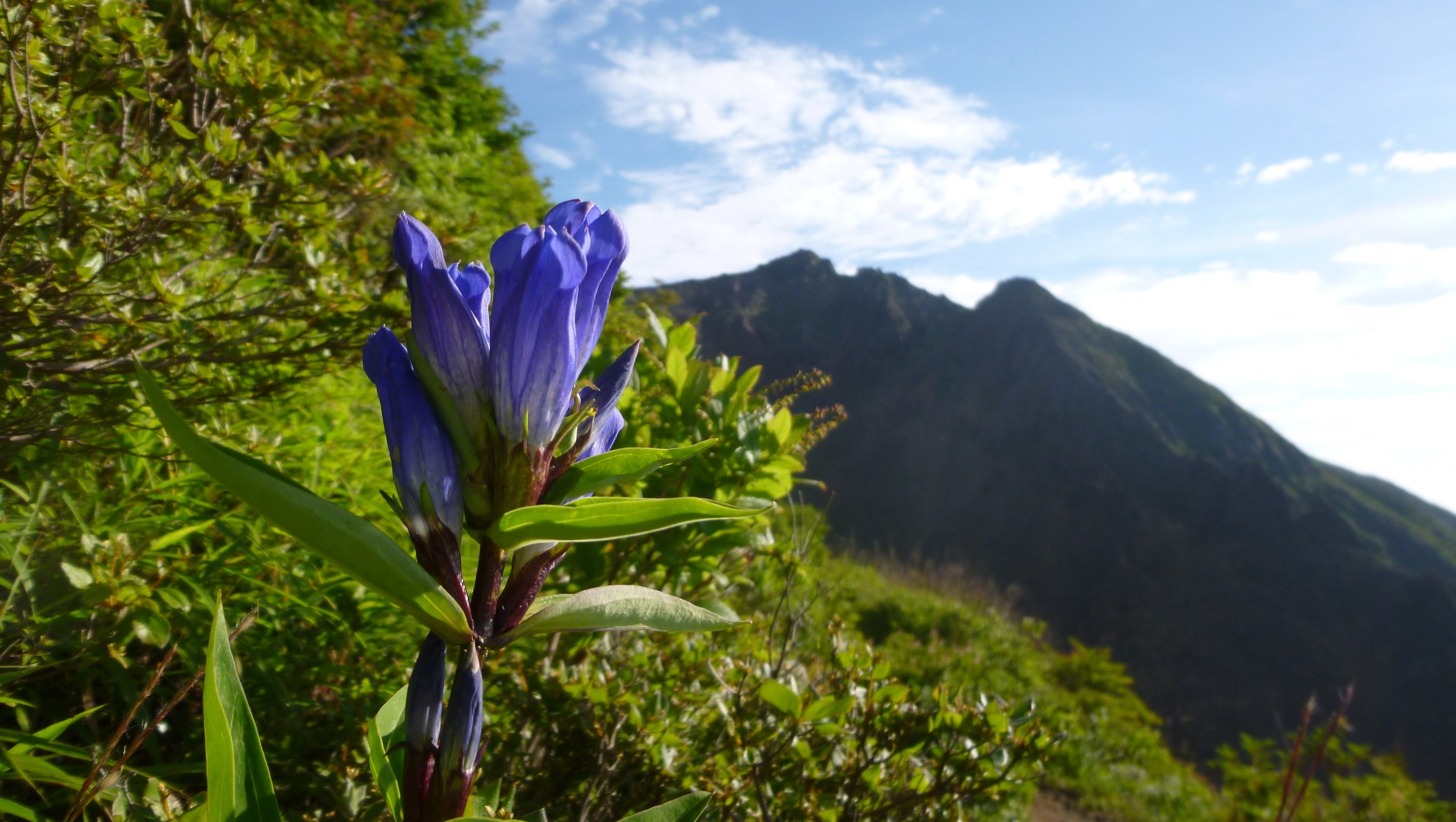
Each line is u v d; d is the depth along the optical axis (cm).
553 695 294
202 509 295
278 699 262
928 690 357
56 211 271
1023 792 816
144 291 310
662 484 381
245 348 340
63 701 251
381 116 581
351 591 312
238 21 394
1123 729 1411
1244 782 871
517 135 1295
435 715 116
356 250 399
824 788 319
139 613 232
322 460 361
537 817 177
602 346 440
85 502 271
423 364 121
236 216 313
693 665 344
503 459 120
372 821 220
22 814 181
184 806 210
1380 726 4122
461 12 1073
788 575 393
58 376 280
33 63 248
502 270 122
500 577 124
